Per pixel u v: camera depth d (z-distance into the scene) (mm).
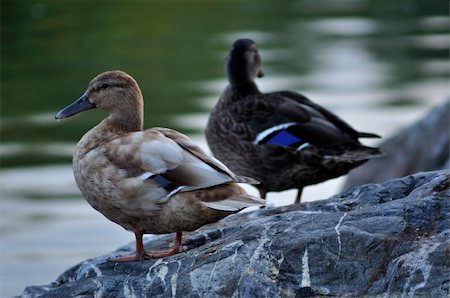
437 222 7473
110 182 7895
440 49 32438
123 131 8648
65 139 23188
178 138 8055
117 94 8672
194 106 25234
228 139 11969
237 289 7418
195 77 28797
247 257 7531
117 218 8102
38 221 17875
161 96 26547
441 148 15742
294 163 11570
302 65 30031
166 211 7793
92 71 29844
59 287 7910
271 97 11977
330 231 7477
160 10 39094
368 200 8359
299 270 7375
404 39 34188
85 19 37125
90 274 8070
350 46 32938
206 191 7730
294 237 7520
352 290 7223
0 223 17625
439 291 6988
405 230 7402
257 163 11766
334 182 19016
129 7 39375
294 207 8812
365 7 40625
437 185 7914
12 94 27531
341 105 25062
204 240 8516
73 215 18109
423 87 27000
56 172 20766
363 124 23297
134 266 8031
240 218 9070
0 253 16312
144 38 34500
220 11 39469
